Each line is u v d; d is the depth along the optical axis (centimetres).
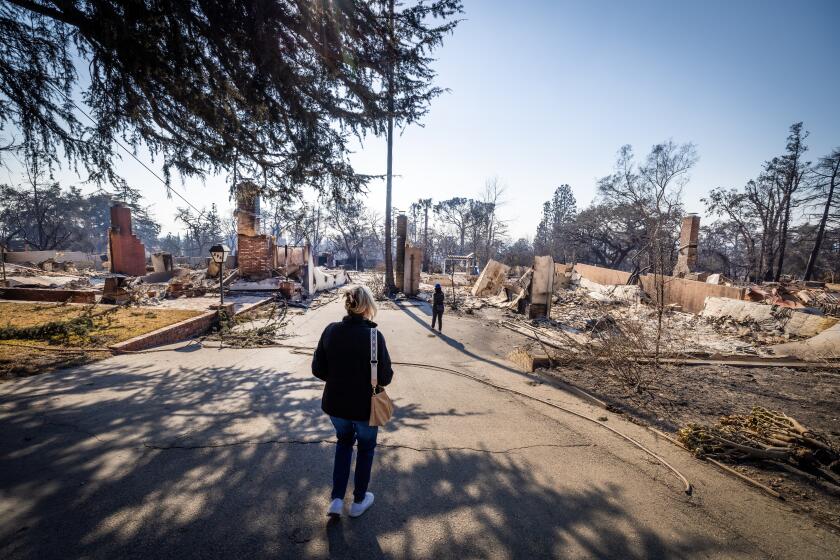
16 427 403
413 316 1623
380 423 268
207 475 326
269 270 2269
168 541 242
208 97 631
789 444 398
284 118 640
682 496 326
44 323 907
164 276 2675
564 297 2098
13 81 579
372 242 7481
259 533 255
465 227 6353
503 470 360
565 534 269
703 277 2323
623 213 4062
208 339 961
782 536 277
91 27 486
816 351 955
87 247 6919
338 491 272
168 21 491
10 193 4769
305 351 865
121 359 712
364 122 700
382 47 635
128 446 373
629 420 509
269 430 427
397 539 256
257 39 508
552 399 600
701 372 751
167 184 740
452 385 668
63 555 225
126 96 628
